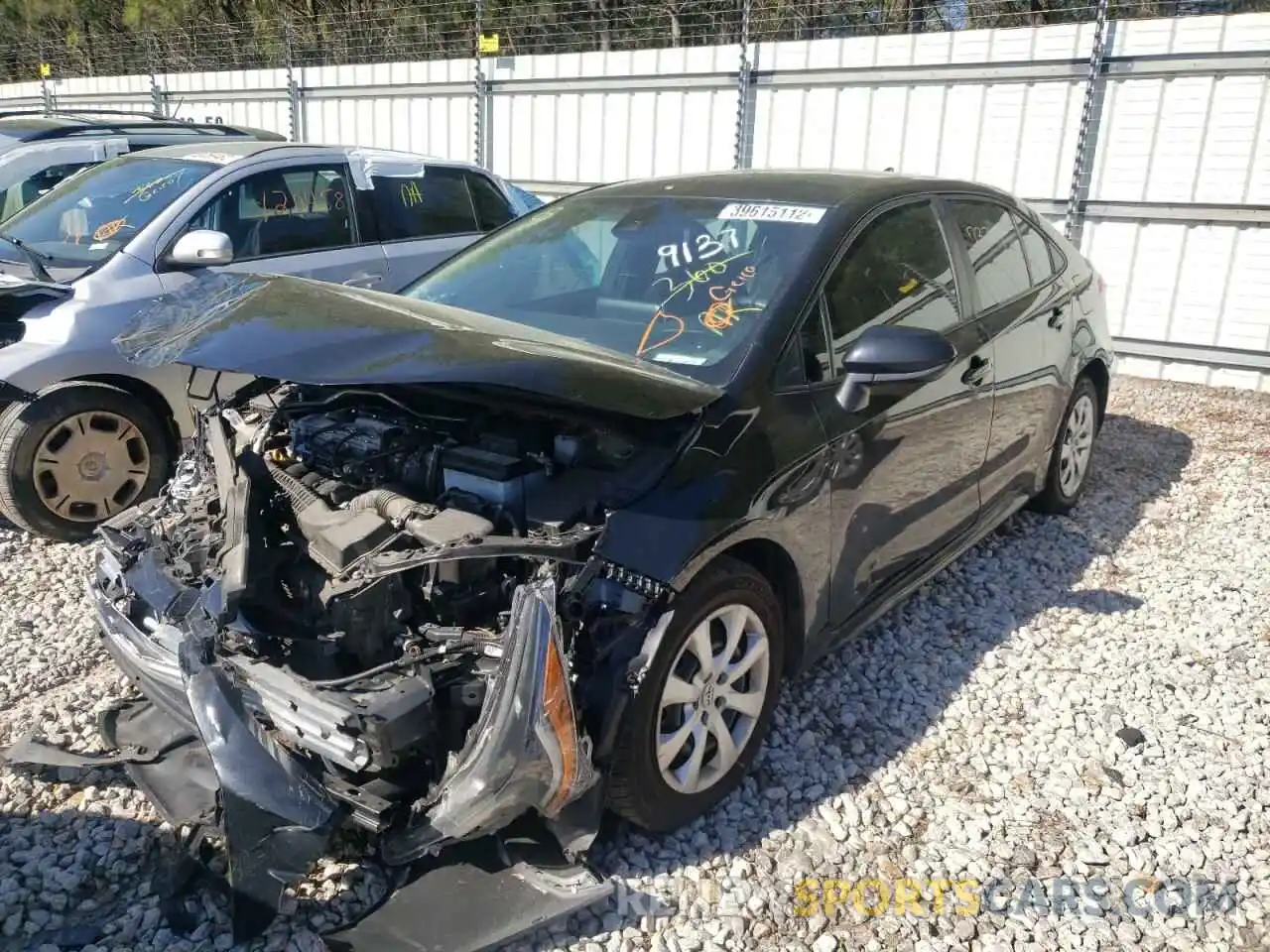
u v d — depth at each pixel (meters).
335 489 2.83
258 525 2.88
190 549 3.00
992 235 4.52
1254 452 6.79
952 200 4.28
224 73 14.51
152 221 5.48
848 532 3.32
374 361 2.56
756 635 3.02
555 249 3.94
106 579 3.13
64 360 4.85
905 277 3.77
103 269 5.18
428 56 14.70
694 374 3.05
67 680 3.71
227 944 2.47
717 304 3.33
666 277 3.55
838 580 3.34
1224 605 4.48
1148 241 8.63
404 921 2.42
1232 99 8.01
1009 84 8.89
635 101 10.84
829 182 3.93
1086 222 8.88
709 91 10.35
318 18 17.11
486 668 2.47
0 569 4.68
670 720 2.81
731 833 2.93
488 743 2.36
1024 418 4.55
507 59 11.59
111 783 3.07
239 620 2.75
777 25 11.72
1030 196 9.03
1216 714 3.63
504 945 2.49
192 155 6.27
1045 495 5.34
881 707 3.62
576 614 2.54
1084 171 8.74
